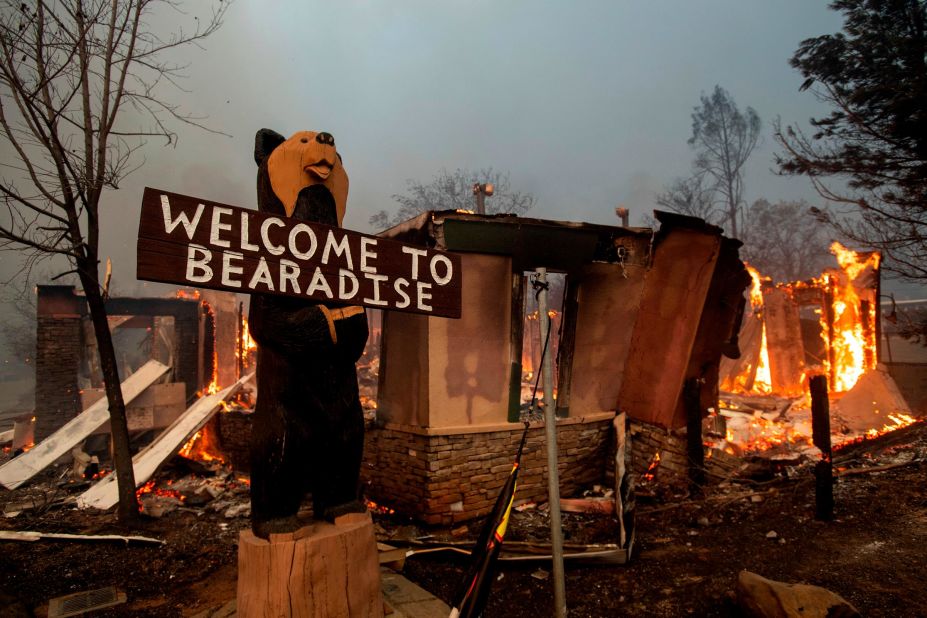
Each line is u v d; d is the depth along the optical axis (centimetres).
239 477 885
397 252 364
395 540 562
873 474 645
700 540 542
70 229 610
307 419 349
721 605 412
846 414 1173
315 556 319
